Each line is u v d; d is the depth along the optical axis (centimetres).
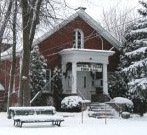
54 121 2302
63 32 4103
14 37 2991
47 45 4016
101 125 2317
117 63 4328
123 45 4150
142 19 3428
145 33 3372
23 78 2633
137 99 3819
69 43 4156
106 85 3994
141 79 3281
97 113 3316
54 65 4031
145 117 3434
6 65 4234
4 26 2800
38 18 2638
